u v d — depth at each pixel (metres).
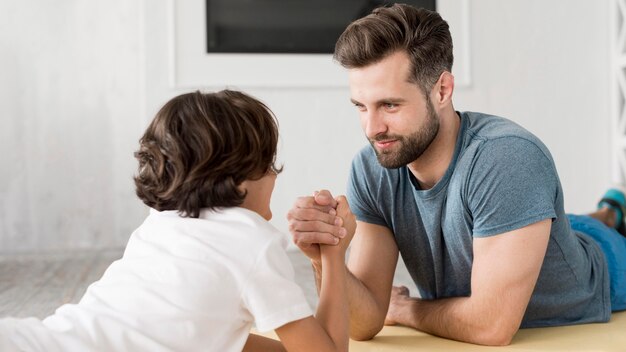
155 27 4.37
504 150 1.65
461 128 1.74
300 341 1.26
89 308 1.22
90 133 4.75
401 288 2.06
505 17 4.68
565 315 1.91
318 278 1.68
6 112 4.66
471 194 1.67
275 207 4.55
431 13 1.68
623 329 1.88
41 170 4.71
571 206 4.80
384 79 1.61
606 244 2.15
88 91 4.74
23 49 4.67
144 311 1.20
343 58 1.65
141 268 1.25
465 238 1.75
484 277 1.67
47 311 2.96
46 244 4.72
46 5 4.68
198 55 4.41
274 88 4.50
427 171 1.76
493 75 4.69
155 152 1.31
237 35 4.45
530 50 4.72
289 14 4.49
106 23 4.74
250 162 1.32
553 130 4.77
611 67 4.77
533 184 1.64
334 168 4.58
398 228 1.88
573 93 4.77
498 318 1.68
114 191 4.78
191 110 1.32
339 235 1.45
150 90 4.39
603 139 4.82
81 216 4.75
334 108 4.57
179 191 1.29
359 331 1.84
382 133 1.65
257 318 1.22
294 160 4.54
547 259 1.81
